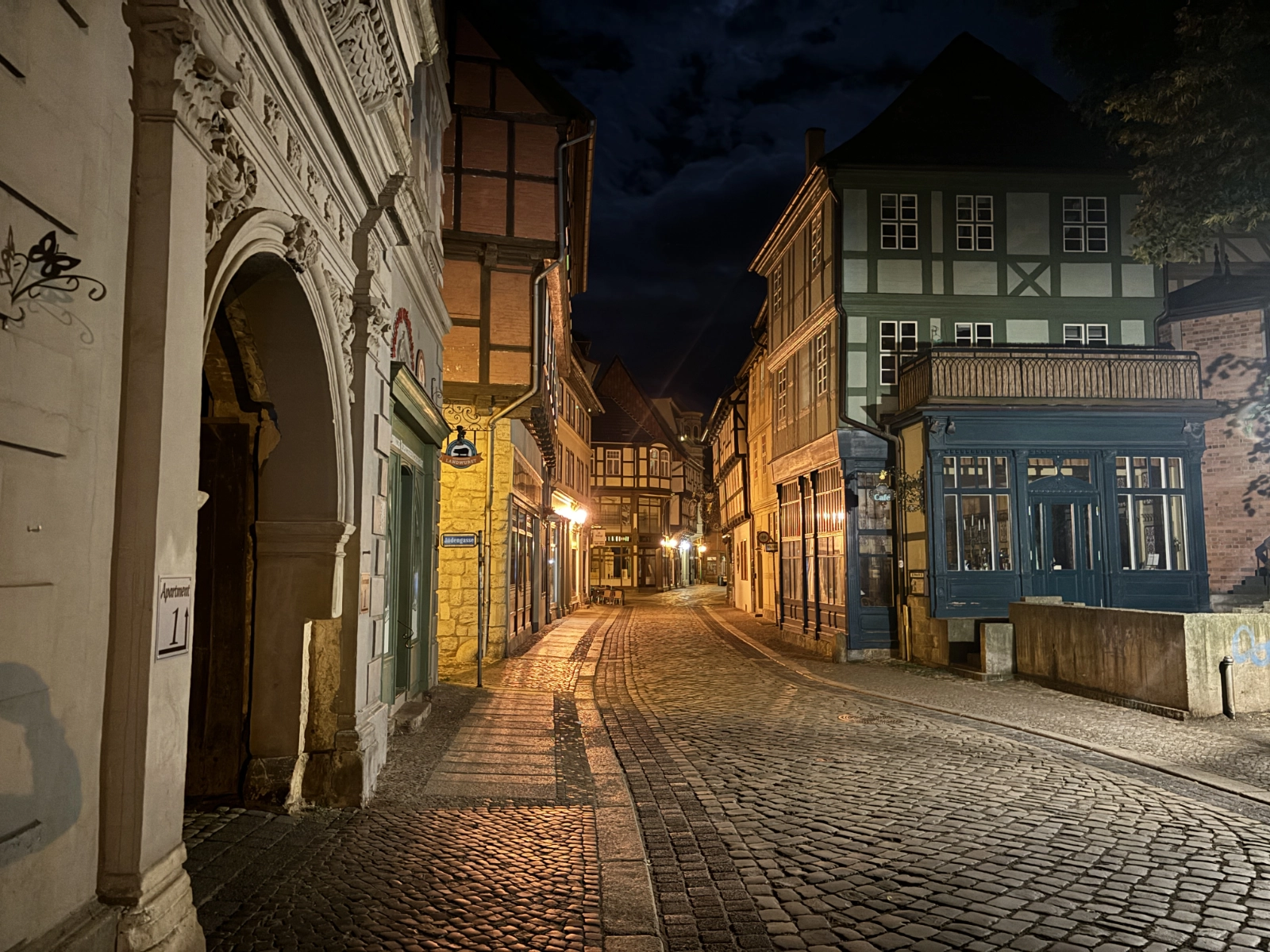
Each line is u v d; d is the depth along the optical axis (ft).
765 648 65.21
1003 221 60.03
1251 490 57.93
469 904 13.83
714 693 41.83
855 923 13.55
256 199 13.80
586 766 24.72
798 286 70.08
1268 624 33.86
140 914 9.86
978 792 21.95
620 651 61.41
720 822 19.22
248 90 13.21
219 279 12.51
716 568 236.43
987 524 52.75
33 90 8.27
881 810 20.21
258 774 18.53
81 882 9.38
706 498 214.07
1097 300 59.57
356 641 19.71
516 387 50.90
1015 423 52.47
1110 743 28.19
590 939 12.61
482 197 51.11
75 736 9.24
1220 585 58.34
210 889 14.02
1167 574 52.19
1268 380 57.47
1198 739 28.91
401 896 14.02
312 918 13.05
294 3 14.21
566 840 17.34
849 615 56.95
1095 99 45.96
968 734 30.42
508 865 15.74
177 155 10.54
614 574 168.96
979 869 16.03
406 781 21.68
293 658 18.92
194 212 11.06
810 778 23.54
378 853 16.11
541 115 52.37
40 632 8.58
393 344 25.11
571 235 65.41
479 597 39.83
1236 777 23.41
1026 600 46.42
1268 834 18.20
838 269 59.41
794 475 71.10
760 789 22.34
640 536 170.09
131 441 10.14
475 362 50.72
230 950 11.88
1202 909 14.01
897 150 60.08
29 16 8.21
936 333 59.31
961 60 64.03
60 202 8.73
